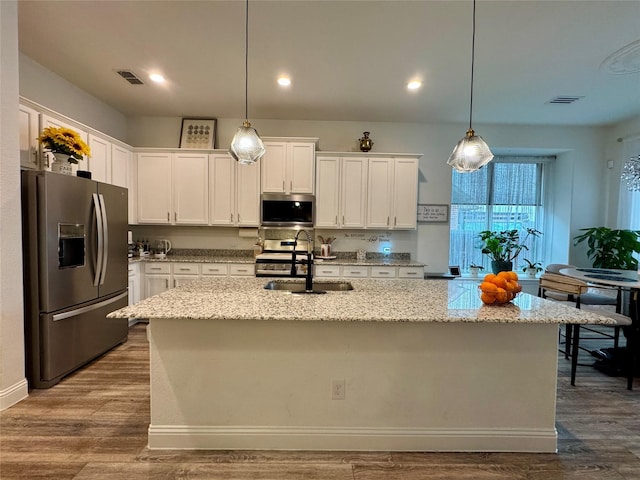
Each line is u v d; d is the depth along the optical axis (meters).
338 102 4.10
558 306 1.91
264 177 4.50
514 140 4.94
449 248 4.96
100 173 3.76
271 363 1.88
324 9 2.38
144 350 3.39
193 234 4.87
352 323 1.87
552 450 1.91
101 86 3.73
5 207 2.28
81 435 2.00
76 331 2.84
